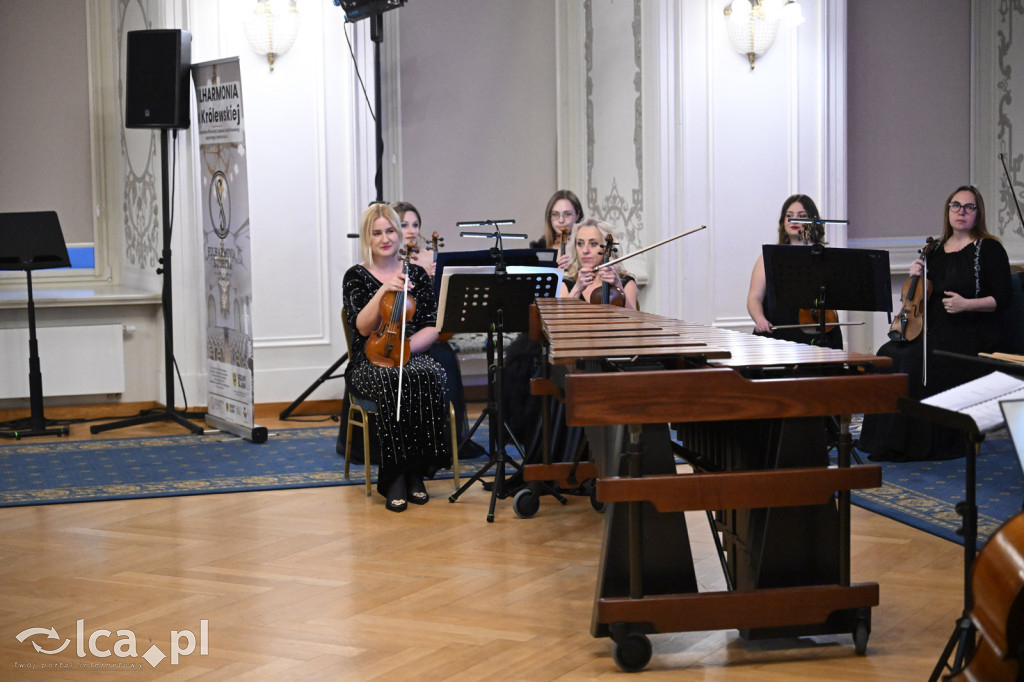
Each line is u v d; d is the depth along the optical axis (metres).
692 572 2.82
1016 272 6.01
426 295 4.65
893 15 7.34
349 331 4.69
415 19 7.09
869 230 7.42
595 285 4.89
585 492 4.53
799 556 2.83
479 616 3.10
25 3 6.93
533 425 4.61
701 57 6.57
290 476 4.91
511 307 4.26
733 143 6.66
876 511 4.14
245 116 6.36
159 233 6.48
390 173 7.12
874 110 7.36
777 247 4.93
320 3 6.45
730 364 2.71
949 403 2.32
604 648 2.86
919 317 5.30
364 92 6.56
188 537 3.95
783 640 2.92
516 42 7.34
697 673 2.70
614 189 7.06
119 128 7.08
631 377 2.62
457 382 5.31
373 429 5.09
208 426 6.21
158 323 6.62
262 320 6.47
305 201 6.50
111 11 7.06
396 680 2.64
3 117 6.94
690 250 6.63
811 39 6.73
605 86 7.07
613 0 6.91
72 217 7.15
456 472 4.59
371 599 3.25
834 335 5.45
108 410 6.60
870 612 2.83
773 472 2.73
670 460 2.79
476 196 7.36
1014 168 7.36
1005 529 2.04
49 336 6.41
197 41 6.27
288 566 3.58
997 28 7.40
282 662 2.76
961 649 2.29
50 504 4.45
